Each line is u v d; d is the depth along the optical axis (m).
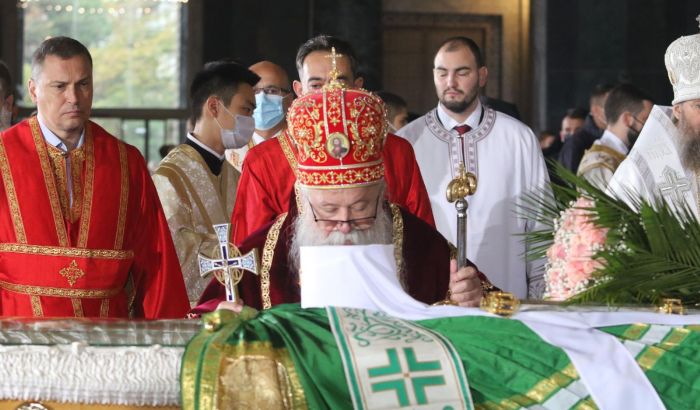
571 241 2.88
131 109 14.63
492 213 5.45
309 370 2.47
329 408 2.46
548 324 2.63
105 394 2.51
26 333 2.61
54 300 4.11
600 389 2.48
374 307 2.80
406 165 4.43
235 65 5.35
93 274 4.16
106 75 14.63
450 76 5.48
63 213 4.17
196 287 5.03
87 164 4.23
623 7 13.55
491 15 15.88
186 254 5.04
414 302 2.79
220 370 2.45
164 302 4.36
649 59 13.56
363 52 12.77
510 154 5.51
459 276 2.99
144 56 14.63
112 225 4.23
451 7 15.94
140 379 2.52
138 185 4.35
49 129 4.20
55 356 2.52
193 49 14.55
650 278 2.74
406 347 2.51
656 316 2.71
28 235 4.11
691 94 3.95
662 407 2.49
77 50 4.14
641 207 2.87
